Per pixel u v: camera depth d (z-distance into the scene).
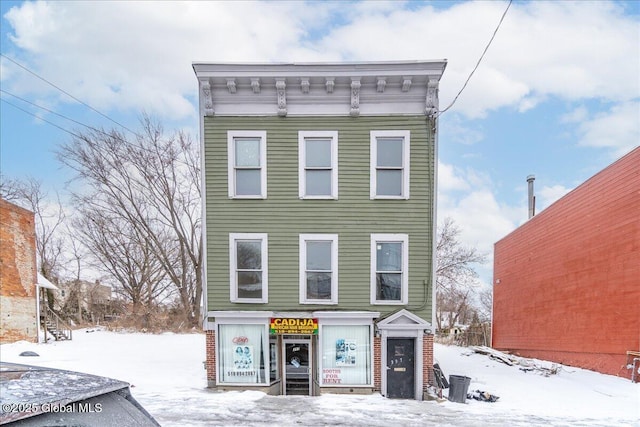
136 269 34.12
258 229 10.84
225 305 10.76
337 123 10.97
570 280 14.26
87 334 25.56
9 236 17.69
